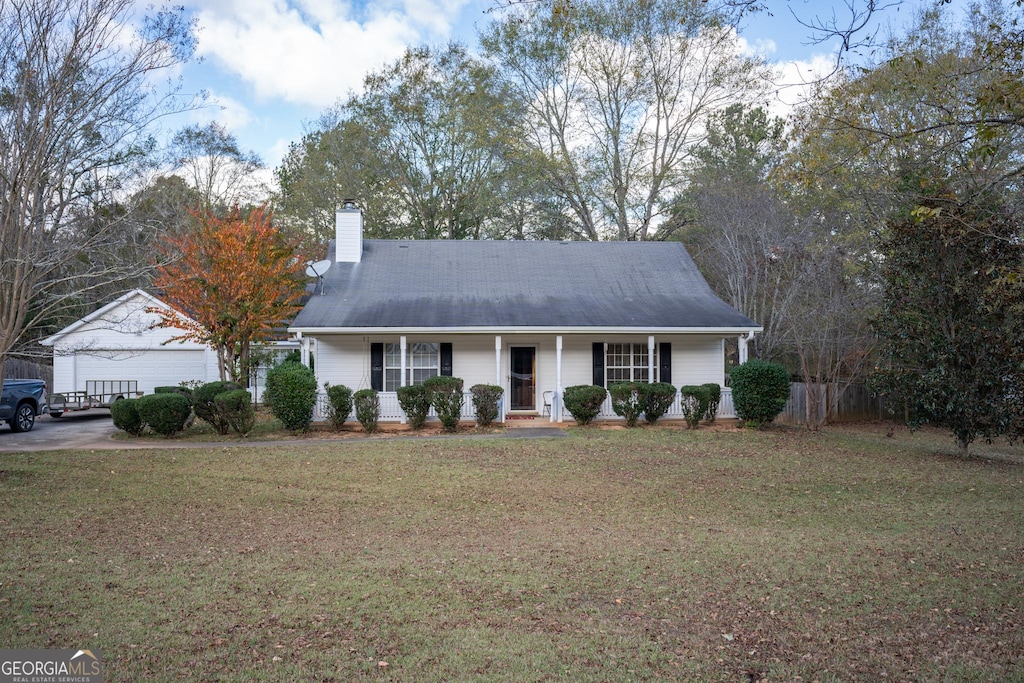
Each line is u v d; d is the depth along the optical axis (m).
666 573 7.38
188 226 22.11
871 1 7.86
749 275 24.12
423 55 37.06
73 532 8.53
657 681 5.00
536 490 11.61
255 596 6.47
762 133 32.53
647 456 14.68
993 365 14.79
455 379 18.19
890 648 5.61
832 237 22.28
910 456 15.49
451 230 37.09
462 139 35.69
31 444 16.20
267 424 19.77
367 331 18.92
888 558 8.01
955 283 14.82
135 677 4.87
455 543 8.45
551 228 35.53
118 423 17.36
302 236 34.91
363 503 10.57
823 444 16.80
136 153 14.27
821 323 21.03
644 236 34.19
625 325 19.34
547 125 34.44
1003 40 9.13
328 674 4.99
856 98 17.88
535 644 5.56
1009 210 13.70
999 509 10.66
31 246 11.61
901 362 16.25
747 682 5.02
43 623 5.76
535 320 19.41
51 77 11.12
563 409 19.81
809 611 6.38
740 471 13.41
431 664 5.18
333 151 38.00
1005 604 6.56
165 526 8.94
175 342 25.56
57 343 24.92
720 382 21.11
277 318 21.84
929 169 17.39
